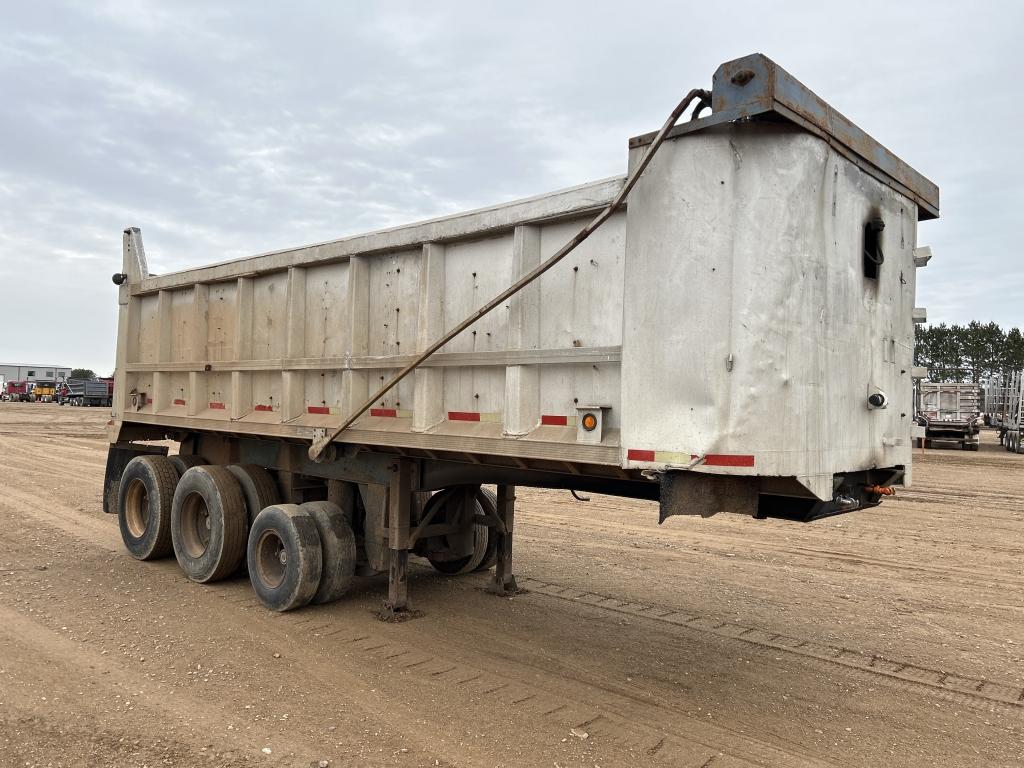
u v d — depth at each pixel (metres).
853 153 4.32
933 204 5.46
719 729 4.21
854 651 5.66
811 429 3.91
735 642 5.82
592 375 4.33
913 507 13.73
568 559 8.76
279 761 3.67
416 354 5.40
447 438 5.04
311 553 6.15
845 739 4.12
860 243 4.43
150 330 8.77
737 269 3.72
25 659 4.98
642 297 3.98
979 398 32.72
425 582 7.44
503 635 5.80
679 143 3.89
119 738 3.88
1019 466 21.58
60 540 9.18
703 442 3.74
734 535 10.69
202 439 8.30
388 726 4.10
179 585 7.11
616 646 5.62
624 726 4.21
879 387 4.66
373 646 5.45
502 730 4.09
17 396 77.25
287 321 6.59
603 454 4.15
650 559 8.88
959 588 7.77
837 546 9.98
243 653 5.22
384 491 6.27
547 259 4.63
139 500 8.36
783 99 3.61
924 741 4.13
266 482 7.23
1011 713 4.55
